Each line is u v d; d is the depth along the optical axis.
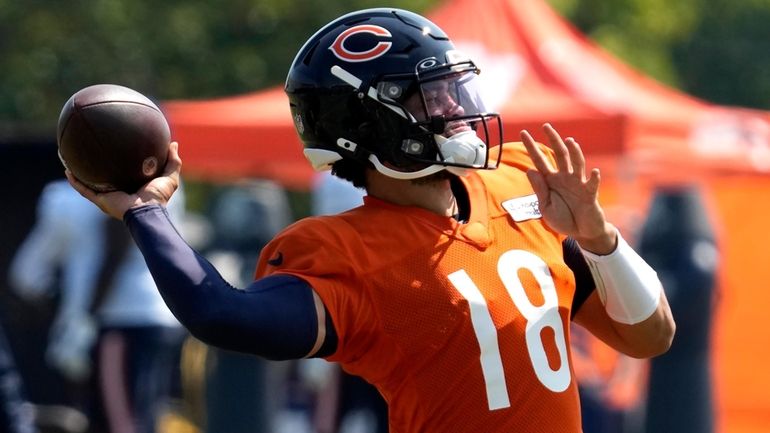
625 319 11.84
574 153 11.16
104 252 25.00
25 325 26.33
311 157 12.10
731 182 45.03
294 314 10.70
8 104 62.31
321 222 11.34
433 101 11.41
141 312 25.09
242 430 27.81
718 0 84.00
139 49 62.34
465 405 11.05
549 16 37.16
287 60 63.03
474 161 11.44
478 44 34.19
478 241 11.39
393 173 11.47
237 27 63.53
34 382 26.31
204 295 10.49
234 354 27.83
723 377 41.72
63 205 25.42
